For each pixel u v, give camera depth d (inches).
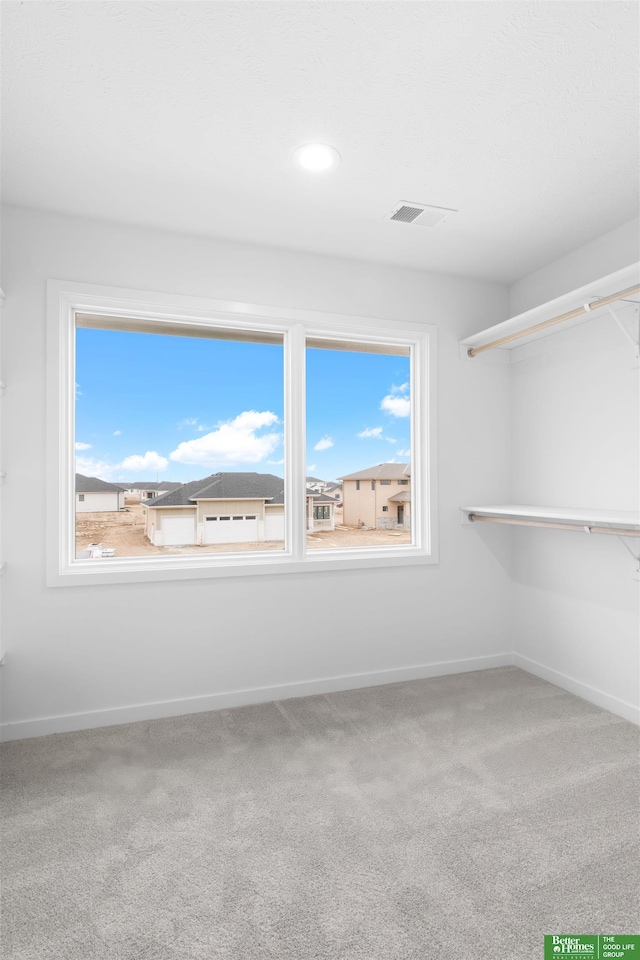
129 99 66.6
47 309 93.6
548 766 81.4
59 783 77.4
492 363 128.0
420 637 120.6
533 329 102.7
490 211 95.5
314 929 51.6
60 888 57.2
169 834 65.9
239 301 106.5
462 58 60.3
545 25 56.0
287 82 63.8
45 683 93.9
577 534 110.8
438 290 122.7
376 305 117.1
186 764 82.7
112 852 62.7
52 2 52.6
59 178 84.0
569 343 112.3
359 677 115.1
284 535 116.9
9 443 91.4
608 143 76.5
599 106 68.6
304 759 84.0
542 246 109.5
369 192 89.1
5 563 91.4
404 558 118.6
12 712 92.0
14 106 67.6
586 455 108.4
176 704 101.6
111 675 97.7
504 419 129.0
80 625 95.9
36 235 93.7
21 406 92.0
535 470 121.9
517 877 58.1
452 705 105.0
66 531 97.2
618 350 101.0
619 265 101.6
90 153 77.7
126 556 106.3
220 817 69.2
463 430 124.8
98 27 55.8
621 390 100.5
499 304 128.7
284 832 66.1
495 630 128.1
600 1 53.1
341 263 114.5
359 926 51.9
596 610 106.1
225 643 105.3
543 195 90.4
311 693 111.3
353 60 60.4
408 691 112.6
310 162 80.6
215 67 61.5
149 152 77.6
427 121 71.3
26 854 62.4
